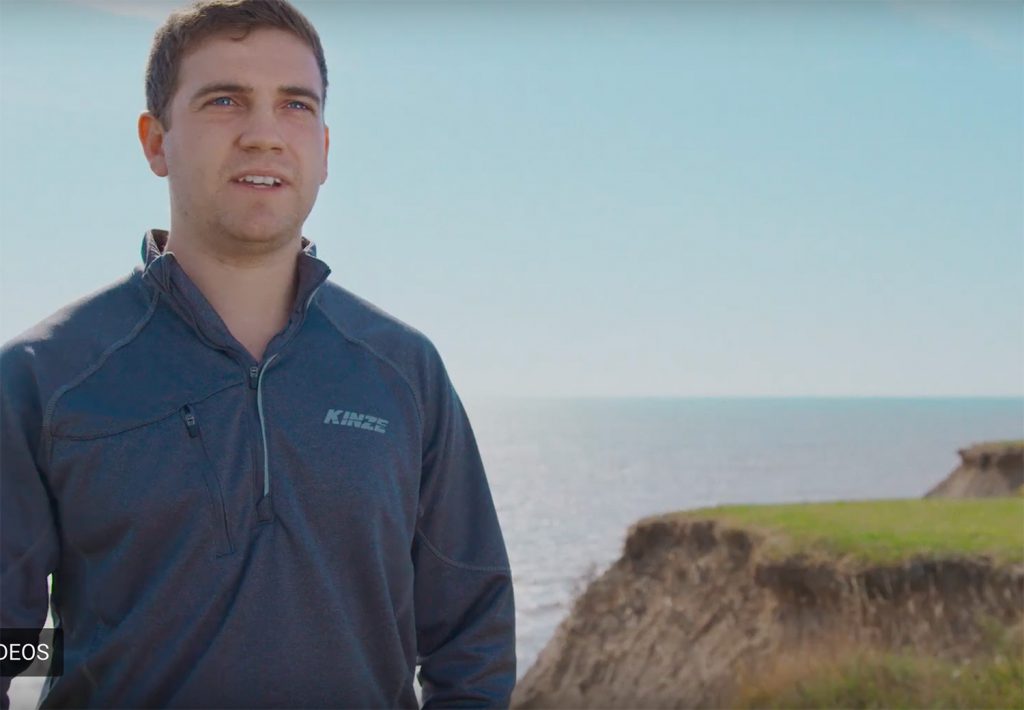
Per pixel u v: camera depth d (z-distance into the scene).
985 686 9.34
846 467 143.25
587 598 18.84
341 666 2.42
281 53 2.49
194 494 2.29
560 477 130.62
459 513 2.84
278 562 2.35
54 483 2.29
